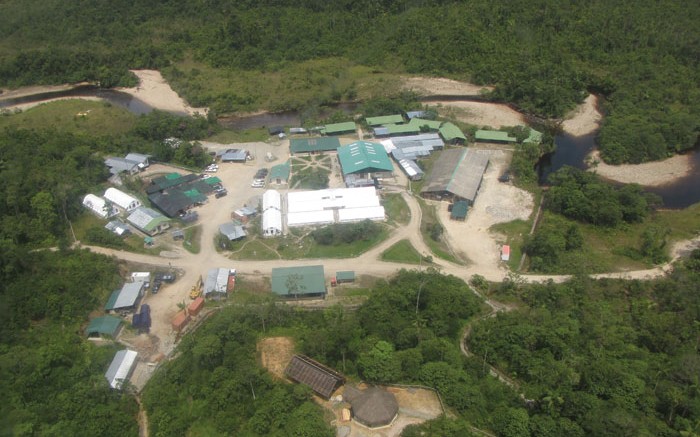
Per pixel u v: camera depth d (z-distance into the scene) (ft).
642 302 276.82
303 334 242.58
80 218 353.92
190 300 286.25
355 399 199.82
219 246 328.49
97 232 327.67
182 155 423.64
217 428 200.75
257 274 305.12
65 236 333.83
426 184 387.55
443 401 201.87
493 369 229.66
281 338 241.96
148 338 261.24
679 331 249.14
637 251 326.44
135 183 388.57
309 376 211.61
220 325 243.60
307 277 290.35
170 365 237.86
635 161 440.04
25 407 211.20
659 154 440.04
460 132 465.88
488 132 469.98
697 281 289.12
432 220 356.79
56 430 200.13
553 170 435.12
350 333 236.43
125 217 355.56
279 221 343.46
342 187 391.65
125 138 452.76
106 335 259.39
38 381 223.10
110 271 298.15
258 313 252.01
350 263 315.17
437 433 183.83
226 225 339.57
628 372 213.87
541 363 222.07
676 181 415.23
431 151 444.96
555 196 368.68
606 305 275.39
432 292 265.34
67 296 274.98
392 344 234.38
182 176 400.06
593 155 456.04
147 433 207.51
